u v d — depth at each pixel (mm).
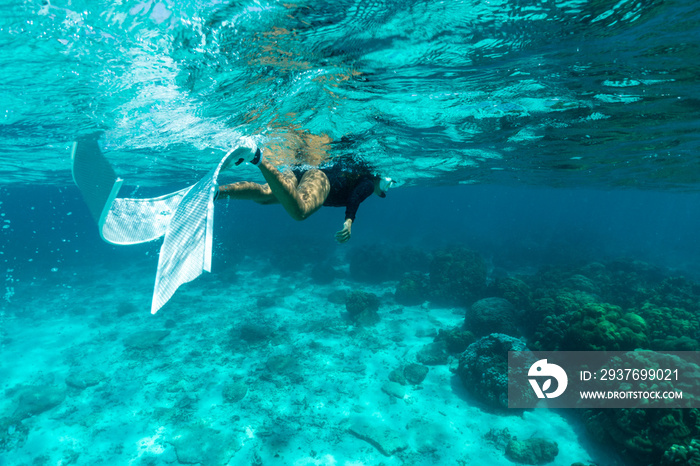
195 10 3959
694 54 5613
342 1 3945
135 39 4488
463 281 22609
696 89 7289
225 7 3922
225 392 13148
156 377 14664
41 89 6109
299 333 18250
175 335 18875
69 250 54625
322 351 16250
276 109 7328
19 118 7891
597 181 23281
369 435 10844
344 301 22812
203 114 7645
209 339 18109
